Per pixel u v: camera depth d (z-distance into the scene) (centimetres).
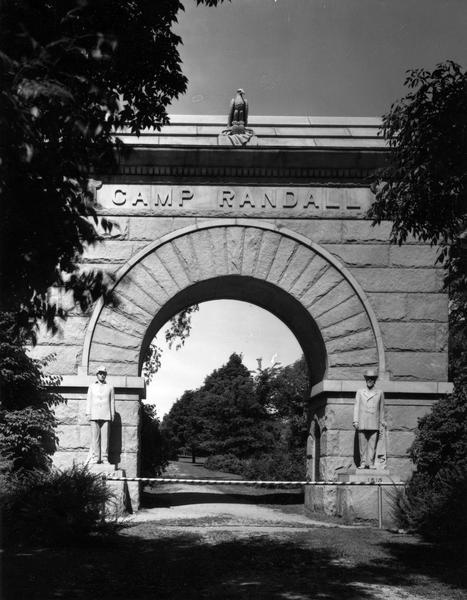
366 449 1639
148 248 1744
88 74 706
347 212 1780
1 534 1150
